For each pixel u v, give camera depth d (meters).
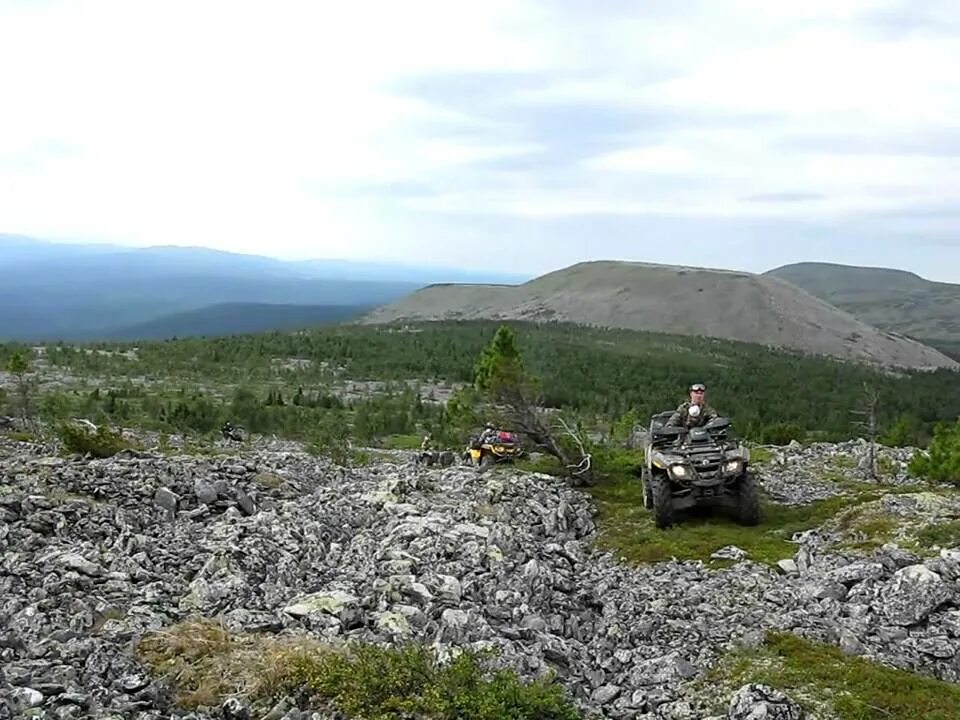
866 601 10.00
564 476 19.98
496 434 21.80
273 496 16.78
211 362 135.75
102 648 7.73
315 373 135.38
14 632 8.04
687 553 13.04
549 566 12.59
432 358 159.12
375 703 6.92
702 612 10.17
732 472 14.52
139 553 10.92
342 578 10.97
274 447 42.41
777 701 7.25
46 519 11.92
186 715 6.70
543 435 20.78
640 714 7.70
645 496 16.22
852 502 15.64
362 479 20.81
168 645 7.90
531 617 10.06
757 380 146.75
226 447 40.72
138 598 9.55
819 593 10.35
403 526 13.20
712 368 165.88
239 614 9.01
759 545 13.20
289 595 10.19
